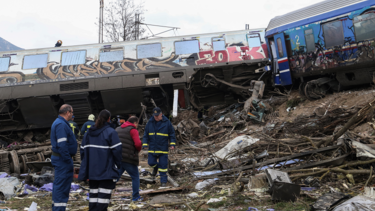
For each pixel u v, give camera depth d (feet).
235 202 13.76
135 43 44.01
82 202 16.26
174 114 39.75
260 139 23.93
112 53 43.83
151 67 42.83
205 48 43.47
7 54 44.19
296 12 38.42
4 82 43.06
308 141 20.70
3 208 14.56
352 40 32.24
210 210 12.99
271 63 40.50
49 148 29.78
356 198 10.36
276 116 36.37
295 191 13.28
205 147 31.68
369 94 29.50
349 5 32.78
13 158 25.67
